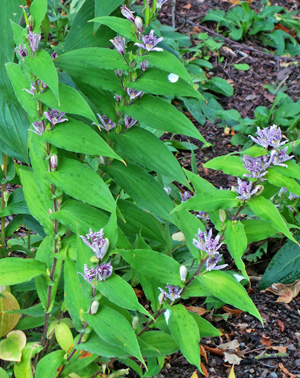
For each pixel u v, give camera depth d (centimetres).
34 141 82
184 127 91
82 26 108
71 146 79
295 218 149
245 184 84
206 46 274
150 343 95
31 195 89
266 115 222
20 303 116
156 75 89
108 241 76
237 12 296
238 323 137
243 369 124
